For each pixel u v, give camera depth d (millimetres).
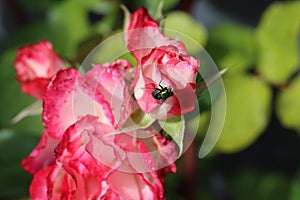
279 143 803
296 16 632
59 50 657
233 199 729
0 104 612
